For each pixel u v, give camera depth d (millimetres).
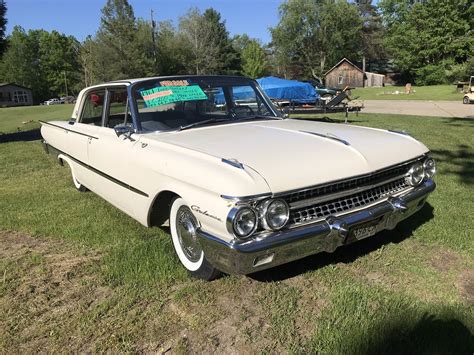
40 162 8211
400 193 3398
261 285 3223
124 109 3979
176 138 3525
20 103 82562
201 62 65125
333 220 2848
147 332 2729
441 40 51812
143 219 3691
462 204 4836
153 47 59031
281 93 16266
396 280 3236
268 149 3072
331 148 3148
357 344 2496
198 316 2873
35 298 3168
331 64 70062
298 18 66062
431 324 2662
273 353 2508
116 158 3896
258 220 2619
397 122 14102
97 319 2875
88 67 64875
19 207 5254
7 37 15648
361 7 77750
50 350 2596
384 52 74312
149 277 3352
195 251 3270
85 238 4188
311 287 3182
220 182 2631
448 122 14047
